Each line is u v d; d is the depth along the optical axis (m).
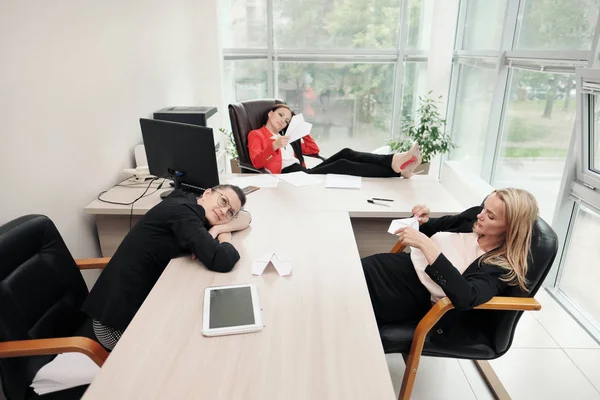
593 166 2.36
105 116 2.48
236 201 1.82
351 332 1.24
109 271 1.63
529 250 1.49
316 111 5.06
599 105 2.12
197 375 1.07
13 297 1.42
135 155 2.79
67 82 2.10
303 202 2.29
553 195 2.91
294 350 1.16
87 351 1.31
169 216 1.64
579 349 2.25
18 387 1.36
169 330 1.24
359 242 2.42
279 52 4.77
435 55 4.30
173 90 3.64
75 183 2.19
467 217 1.91
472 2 4.23
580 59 2.40
